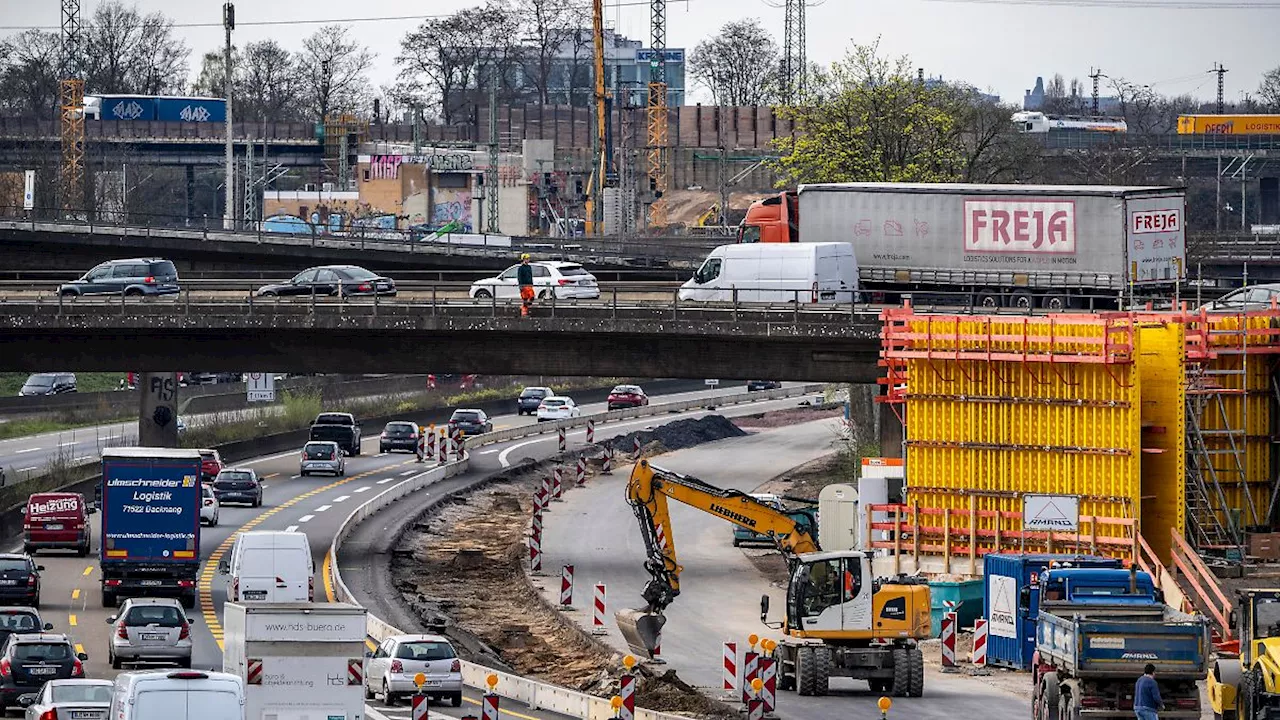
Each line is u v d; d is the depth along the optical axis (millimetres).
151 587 146625
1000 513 141250
